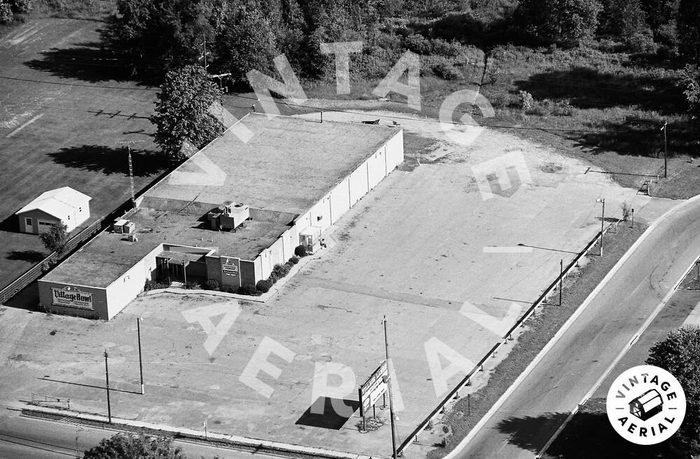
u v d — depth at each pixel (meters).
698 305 136.62
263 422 118.38
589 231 153.62
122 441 97.12
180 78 171.00
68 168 173.12
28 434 118.19
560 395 121.19
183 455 100.50
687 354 110.50
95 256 143.88
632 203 161.00
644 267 145.25
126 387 124.69
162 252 145.88
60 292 137.62
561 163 173.00
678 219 156.62
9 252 152.75
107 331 134.88
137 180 169.75
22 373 127.81
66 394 123.94
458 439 115.00
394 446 111.31
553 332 132.25
